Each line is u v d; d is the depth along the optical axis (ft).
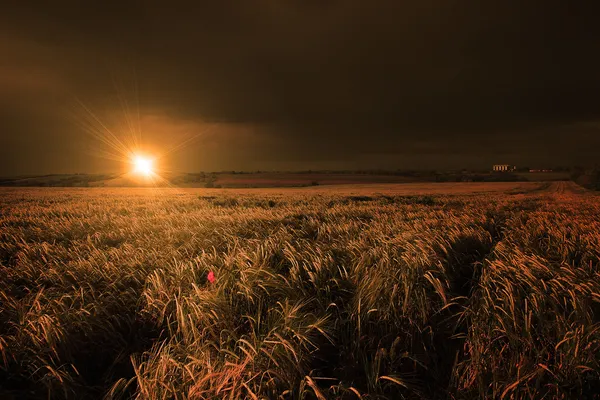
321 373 10.38
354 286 14.24
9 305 13.78
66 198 103.60
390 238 21.08
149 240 25.45
